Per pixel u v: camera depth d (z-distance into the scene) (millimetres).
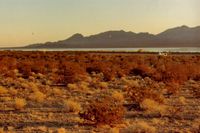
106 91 34031
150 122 20922
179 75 41969
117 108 20406
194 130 18859
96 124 19703
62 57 90812
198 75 45688
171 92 32219
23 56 95375
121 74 48062
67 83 39062
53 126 19922
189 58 91812
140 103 25531
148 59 83500
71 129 19156
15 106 25062
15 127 19766
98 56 94312
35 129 19109
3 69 49656
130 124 20031
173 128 19547
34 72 50812
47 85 37656
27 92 32750
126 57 91500
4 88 32844
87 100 28703
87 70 54344
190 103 27609
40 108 25250
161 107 24188
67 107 24578
